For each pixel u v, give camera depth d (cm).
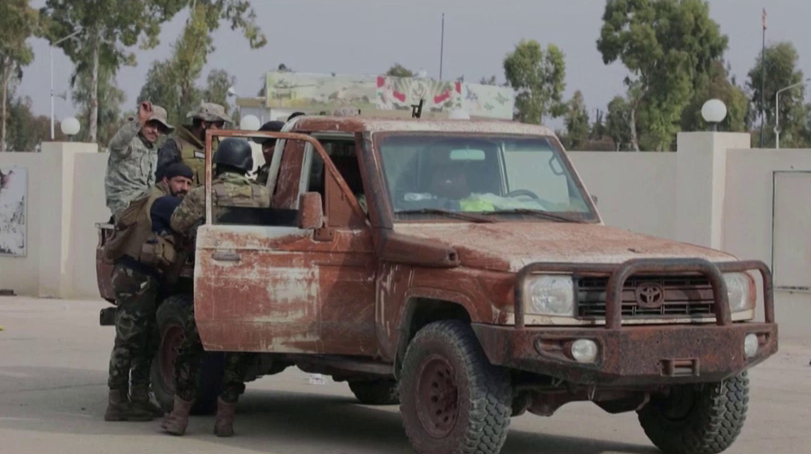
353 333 778
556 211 815
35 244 2259
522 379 717
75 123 2184
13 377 1148
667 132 6316
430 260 713
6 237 2298
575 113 7150
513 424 932
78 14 5191
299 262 779
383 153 794
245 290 779
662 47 6362
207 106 1011
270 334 782
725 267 708
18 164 2273
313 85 5209
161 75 5441
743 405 762
